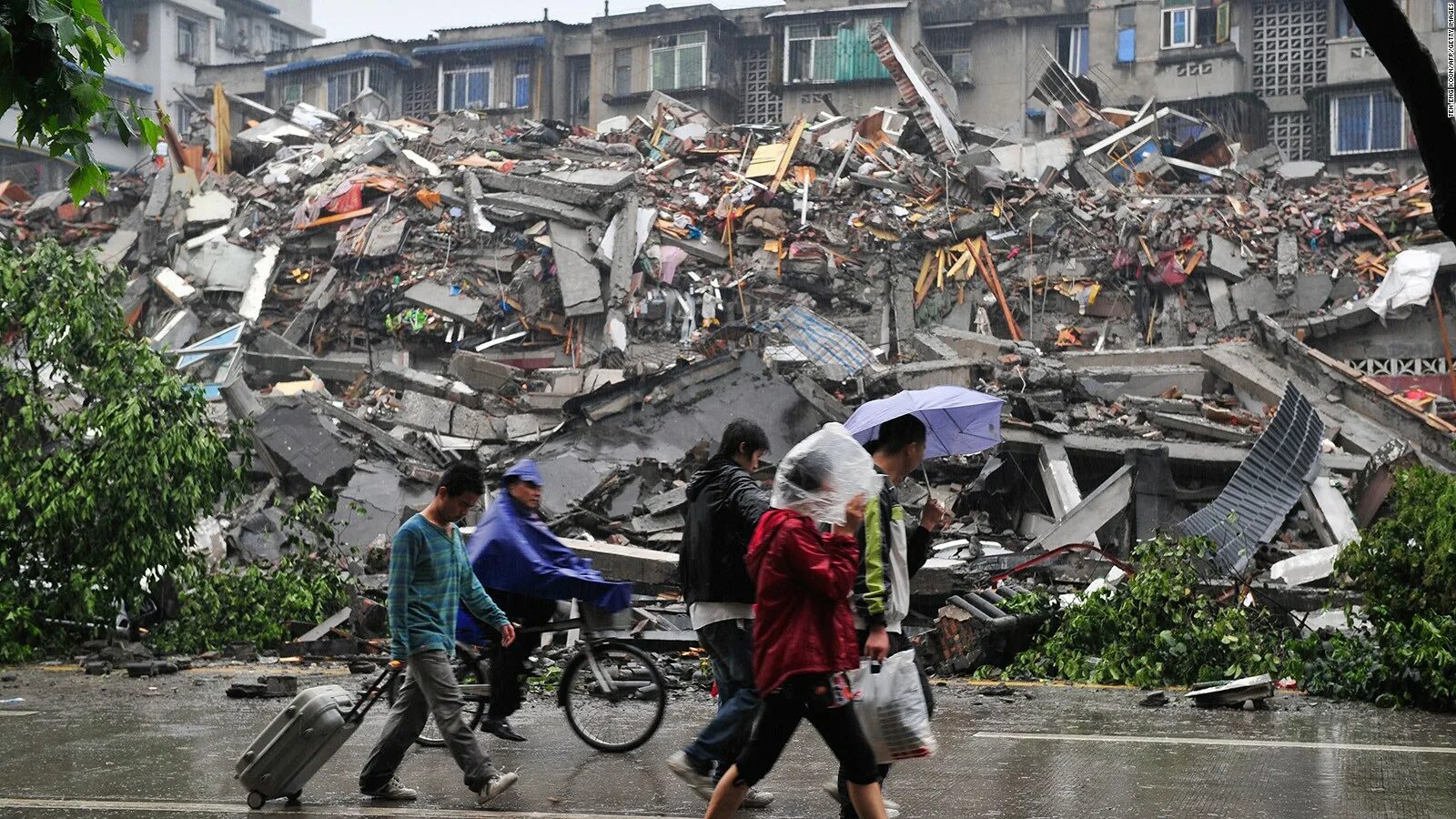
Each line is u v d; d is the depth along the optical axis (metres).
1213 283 37.34
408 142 46.97
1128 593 13.93
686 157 45.09
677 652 15.02
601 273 38.97
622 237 39.09
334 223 42.56
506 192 41.78
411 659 7.24
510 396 34.44
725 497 7.07
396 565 7.27
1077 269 38.78
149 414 16.22
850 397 31.27
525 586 9.35
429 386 34.50
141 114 4.99
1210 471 26.11
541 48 65.62
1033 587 18.47
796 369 34.28
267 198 45.00
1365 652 11.93
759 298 38.66
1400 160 51.41
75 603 15.72
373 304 40.38
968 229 39.47
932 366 31.27
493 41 66.50
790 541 5.50
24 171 64.62
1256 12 55.47
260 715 10.86
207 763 8.41
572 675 9.34
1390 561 12.02
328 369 36.72
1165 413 29.39
